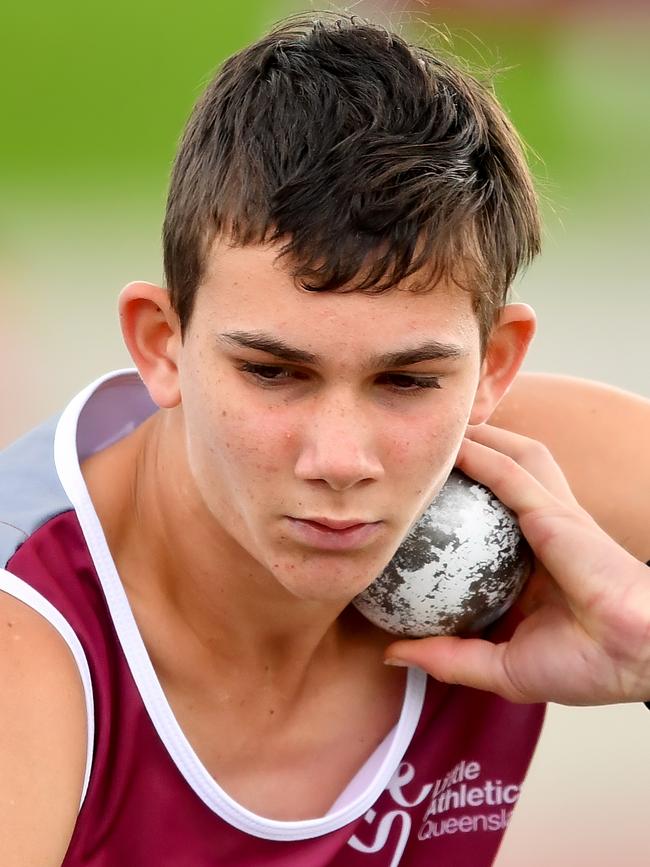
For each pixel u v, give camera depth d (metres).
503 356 6.31
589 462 7.32
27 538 6.04
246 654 6.46
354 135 5.50
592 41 48.84
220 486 5.67
